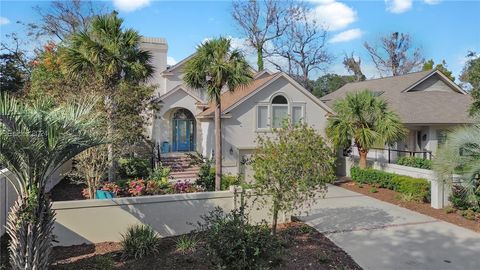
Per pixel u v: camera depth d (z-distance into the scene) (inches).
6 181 366.3
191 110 962.7
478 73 685.9
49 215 263.1
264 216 444.8
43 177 255.8
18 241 249.4
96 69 644.7
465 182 475.2
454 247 386.6
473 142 467.2
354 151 952.3
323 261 338.0
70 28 1423.5
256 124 831.1
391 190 668.7
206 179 689.0
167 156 914.1
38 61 928.3
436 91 1047.0
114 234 386.9
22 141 229.9
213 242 277.6
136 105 615.5
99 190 501.7
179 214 411.2
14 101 251.0
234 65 653.3
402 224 465.1
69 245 371.2
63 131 248.1
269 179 363.6
